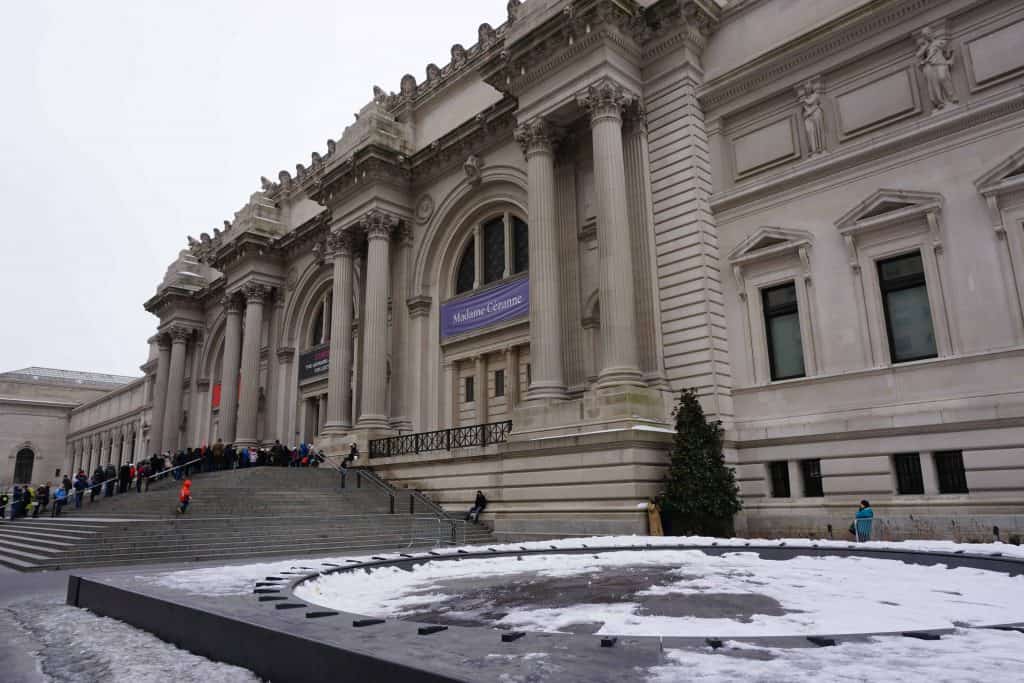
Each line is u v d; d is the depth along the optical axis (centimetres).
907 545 1173
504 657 380
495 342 3027
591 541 1509
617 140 2317
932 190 1853
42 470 9031
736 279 2227
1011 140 1739
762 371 2145
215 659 581
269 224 4481
